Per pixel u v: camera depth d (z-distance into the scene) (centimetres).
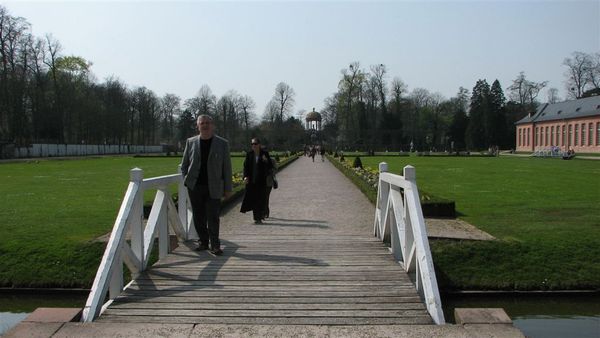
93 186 2230
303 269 727
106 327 484
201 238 844
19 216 1334
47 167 3903
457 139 9931
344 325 503
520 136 9512
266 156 1222
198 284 659
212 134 806
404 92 9512
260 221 1217
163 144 10712
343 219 1266
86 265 885
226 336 470
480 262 905
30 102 5844
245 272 712
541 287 840
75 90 6756
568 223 1217
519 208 1495
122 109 8300
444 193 1916
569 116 7844
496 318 498
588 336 670
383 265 748
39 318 504
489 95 9400
